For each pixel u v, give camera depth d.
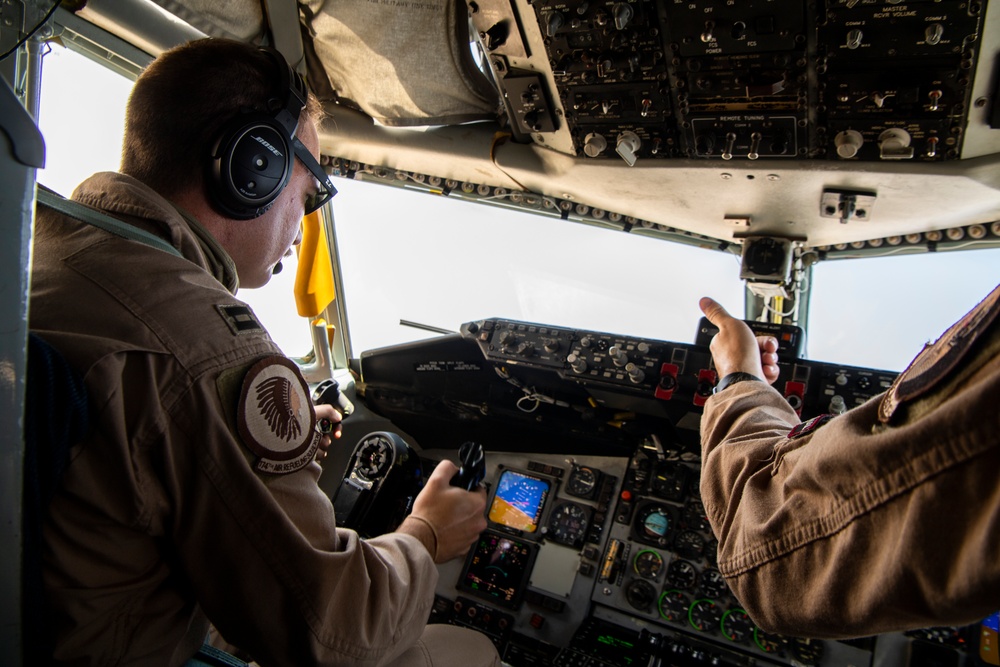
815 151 2.67
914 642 2.65
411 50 3.03
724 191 3.05
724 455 0.86
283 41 3.10
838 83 2.40
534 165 3.26
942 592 0.52
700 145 2.77
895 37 2.21
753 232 3.38
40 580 0.84
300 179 1.30
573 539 3.29
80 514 0.88
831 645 2.74
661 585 3.08
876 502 0.58
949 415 0.51
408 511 2.45
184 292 0.99
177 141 1.11
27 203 0.78
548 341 3.14
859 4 2.15
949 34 2.14
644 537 3.18
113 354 0.89
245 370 0.97
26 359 0.78
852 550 0.60
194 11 2.78
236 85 1.12
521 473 3.55
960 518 0.51
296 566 0.93
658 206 3.34
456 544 1.29
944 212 2.87
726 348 1.11
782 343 2.88
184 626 1.04
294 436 1.01
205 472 0.92
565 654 2.91
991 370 0.51
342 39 3.12
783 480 0.73
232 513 0.92
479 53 3.04
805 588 0.66
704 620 2.94
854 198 2.85
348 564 0.99
